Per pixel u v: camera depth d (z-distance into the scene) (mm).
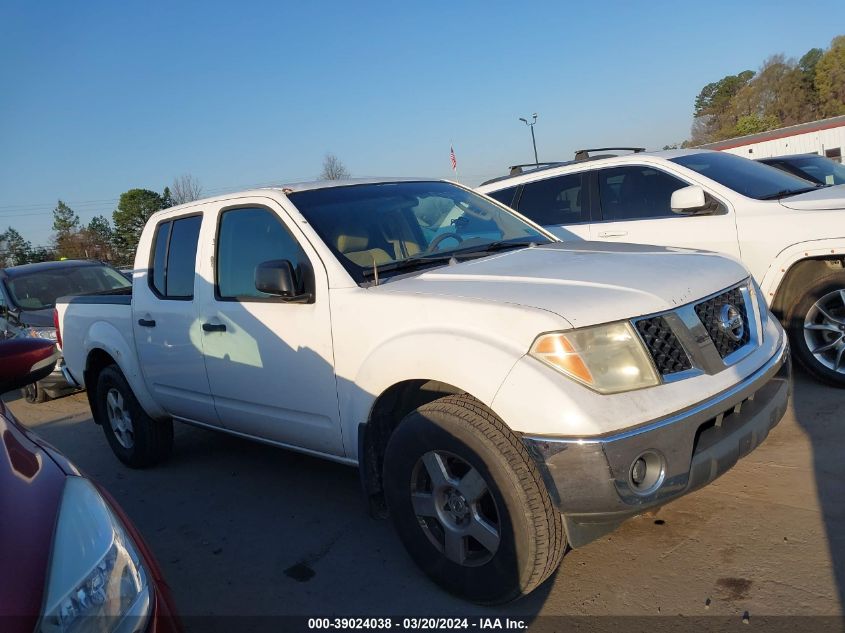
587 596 2969
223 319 4016
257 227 3914
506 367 2650
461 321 2857
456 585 3010
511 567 2746
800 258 5023
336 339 3348
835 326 4945
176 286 4523
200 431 6262
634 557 3221
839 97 69000
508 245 4020
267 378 3791
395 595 3176
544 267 3240
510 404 2613
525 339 2658
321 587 3328
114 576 1750
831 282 4922
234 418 4172
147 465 5379
